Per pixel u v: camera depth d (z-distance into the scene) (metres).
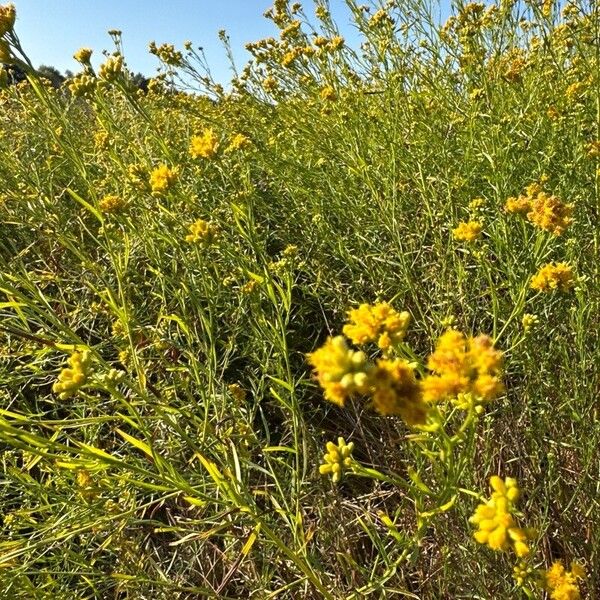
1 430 0.19
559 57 0.53
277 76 0.60
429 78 0.53
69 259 0.46
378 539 0.23
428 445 0.26
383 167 0.49
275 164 0.52
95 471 0.27
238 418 0.32
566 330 0.35
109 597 0.34
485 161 0.47
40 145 0.67
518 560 0.23
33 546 0.24
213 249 0.42
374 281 0.43
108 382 0.22
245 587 0.30
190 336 0.31
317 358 0.16
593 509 0.28
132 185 0.37
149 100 0.66
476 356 0.16
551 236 0.30
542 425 0.31
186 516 0.34
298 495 0.26
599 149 0.42
